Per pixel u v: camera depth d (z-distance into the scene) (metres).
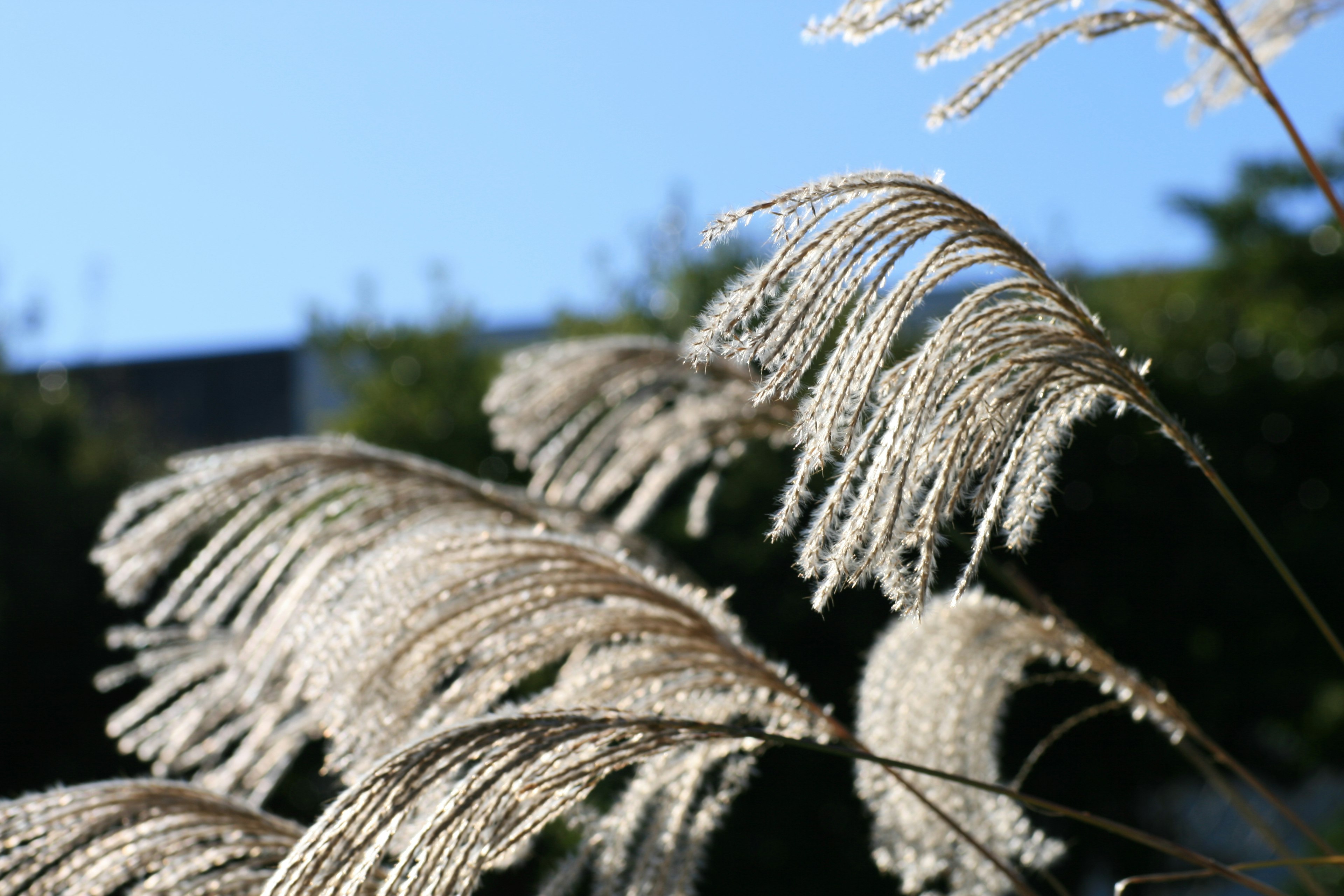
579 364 3.32
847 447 1.29
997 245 1.35
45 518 8.57
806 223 1.24
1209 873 1.56
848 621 6.81
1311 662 7.31
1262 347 8.49
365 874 1.36
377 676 1.75
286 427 13.67
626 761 1.50
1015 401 1.32
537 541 1.78
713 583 7.05
